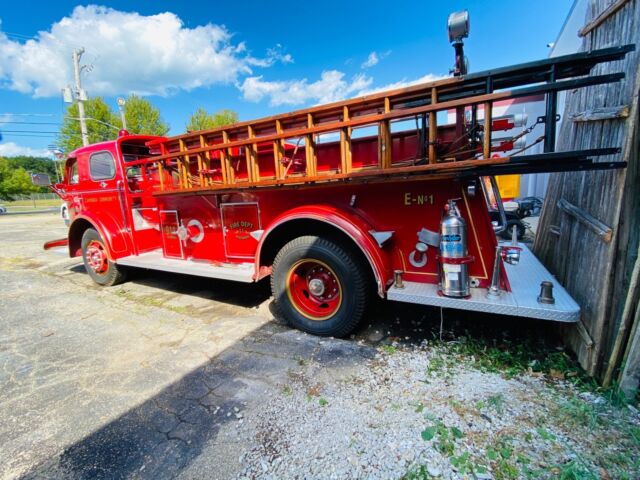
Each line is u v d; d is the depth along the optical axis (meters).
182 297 4.01
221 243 3.42
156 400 2.03
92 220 4.34
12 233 11.94
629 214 1.75
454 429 1.61
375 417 1.75
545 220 3.50
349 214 2.61
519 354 2.28
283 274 2.85
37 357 2.67
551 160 1.84
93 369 2.44
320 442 1.61
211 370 2.33
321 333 2.76
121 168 4.10
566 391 1.88
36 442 1.74
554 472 1.37
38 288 4.72
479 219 2.28
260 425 1.76
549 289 2.02
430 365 2.22
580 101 2.66
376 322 2.99
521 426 1.63
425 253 2.47
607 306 1.84
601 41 2.28
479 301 2.13
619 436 1.54
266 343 2.70
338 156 2.88
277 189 2.79
